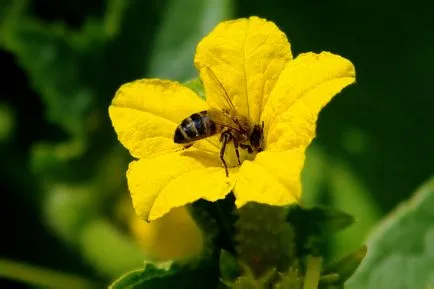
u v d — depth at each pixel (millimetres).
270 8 367
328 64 264
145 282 277
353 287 314
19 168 361
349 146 363
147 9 349
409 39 369
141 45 350
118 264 350
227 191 264
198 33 348
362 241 344
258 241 280
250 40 274
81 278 349
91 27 349
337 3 370
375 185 359
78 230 353
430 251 314
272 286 278
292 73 268
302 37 368
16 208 359
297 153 260
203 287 280
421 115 365
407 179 361
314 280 271
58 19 369
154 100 275
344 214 285
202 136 275
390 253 314
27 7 364
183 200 264
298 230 286
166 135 275
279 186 257
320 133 363
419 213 315
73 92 351
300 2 370
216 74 276
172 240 332
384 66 368
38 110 370
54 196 355
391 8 370
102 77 351
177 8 349
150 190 265
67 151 352
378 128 365
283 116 267
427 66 367
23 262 354
